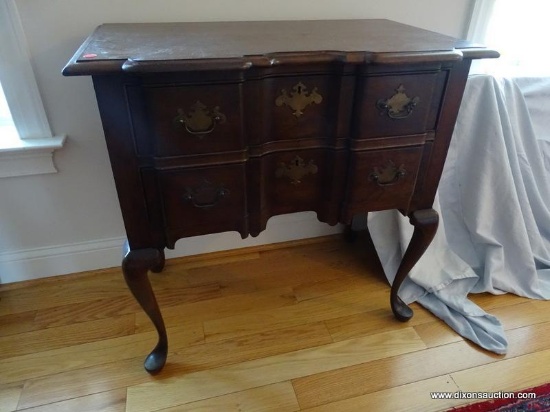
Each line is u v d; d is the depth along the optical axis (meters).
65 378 0.95
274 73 0.66
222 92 0.62
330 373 0.99
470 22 1.19
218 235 1.36
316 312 1.17
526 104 1.19
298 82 0.68
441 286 1.20
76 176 1.11
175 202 0.71
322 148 0.77
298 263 1.38
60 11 0.90
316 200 0.84
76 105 1.01
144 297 0.84
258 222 0.80
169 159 0.66
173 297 1.22
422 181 0.86
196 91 0.61
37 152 1.01
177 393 0.93
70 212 1.17
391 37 0.80
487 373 0.99
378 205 0.85
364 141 0.75
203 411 0.89
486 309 1.19
